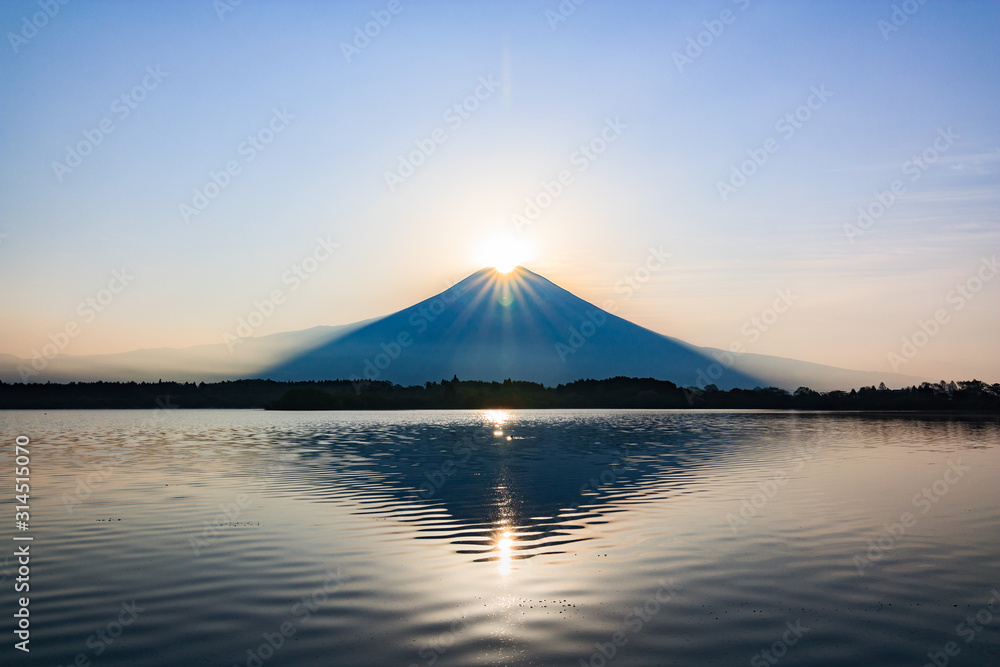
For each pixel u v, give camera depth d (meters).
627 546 18.33
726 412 145.25
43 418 122.69
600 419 108.50
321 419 113.31
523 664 10.88
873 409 166.25
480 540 19.09
